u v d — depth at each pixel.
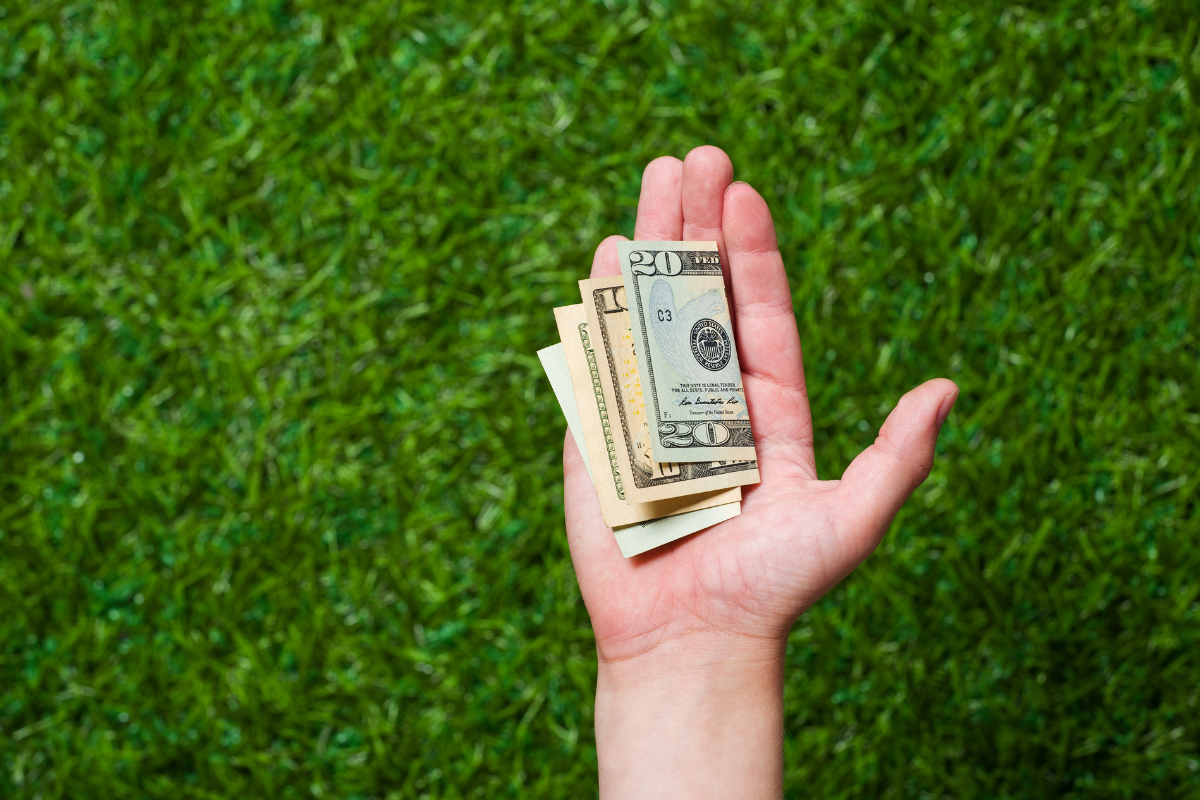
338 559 0.76
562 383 0.63
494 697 0.75
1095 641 0.75
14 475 0.76
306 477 0.76
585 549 0.62
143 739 0.76
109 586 0.76
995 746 0.75
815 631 0.75
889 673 0.75
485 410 0.76
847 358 0.76
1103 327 0.76
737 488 0.61
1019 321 0.76
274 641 0.76
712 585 0.60
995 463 0.76
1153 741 0.75
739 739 0.60
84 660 0.76
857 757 0.75
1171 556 0.75
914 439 0.59
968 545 0.75
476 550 0.75
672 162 0.63
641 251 0.62
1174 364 0.76
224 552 0.76
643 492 0.61
